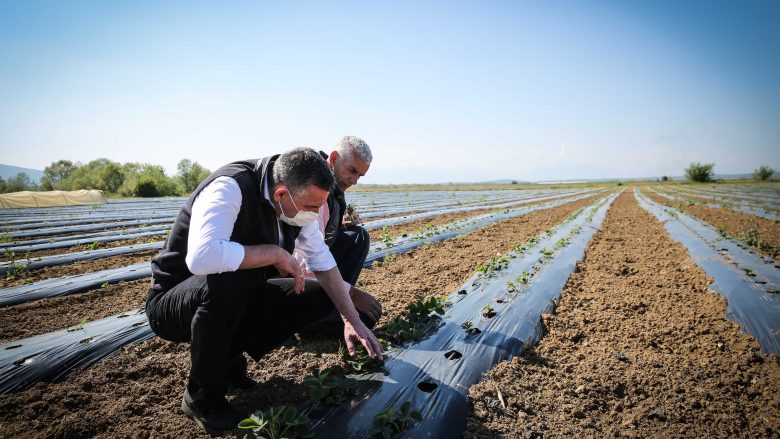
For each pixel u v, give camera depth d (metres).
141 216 16.00
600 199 28.45
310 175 2.05
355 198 29.53
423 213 15.83
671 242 8.62
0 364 2.85
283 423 2.12
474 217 13.51
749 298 4.45
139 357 3.12
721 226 11.13
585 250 7.68
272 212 2.27
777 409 2.53
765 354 3.24
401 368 2.80
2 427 2.29
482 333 3.40
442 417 2.31
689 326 3.79
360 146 3.24
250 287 2.30
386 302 4.31
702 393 2.70
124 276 5.51
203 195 2.10
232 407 2.32
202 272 1.98
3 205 20.53
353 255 3.72
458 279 5.36
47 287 4.92
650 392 2.72
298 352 3.12
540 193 40.41
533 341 3.42
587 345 3.42
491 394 2.60
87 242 9.09
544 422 2.39
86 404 2.53
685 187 49.88
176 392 2.67
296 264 2.25
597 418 2.46
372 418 2.27
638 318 4.03
